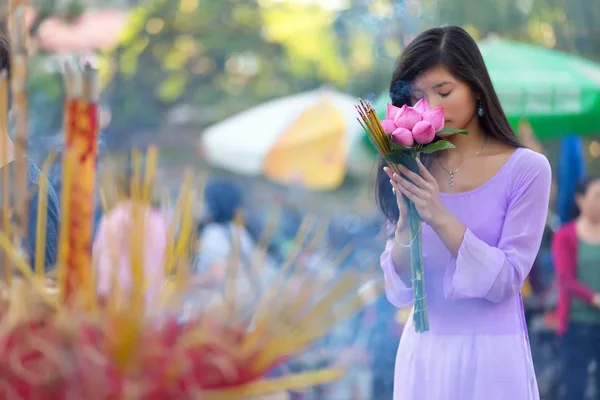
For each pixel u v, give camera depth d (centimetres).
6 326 150
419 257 270
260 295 159
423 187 261
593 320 545
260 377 157
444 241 263
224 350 152
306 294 159
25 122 177
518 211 268
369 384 568
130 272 154
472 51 271
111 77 1043
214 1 1156
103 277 163
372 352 566
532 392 275
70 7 775
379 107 558
